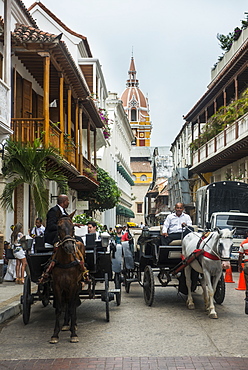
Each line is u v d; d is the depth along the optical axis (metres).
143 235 12.45
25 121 17.22
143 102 130.62
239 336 8.38
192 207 39.88
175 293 14.09
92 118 27.72
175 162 56.84
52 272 8.20
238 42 30.12
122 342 8.02
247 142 24.47
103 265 10.04
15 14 19.02
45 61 16.70
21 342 8.10
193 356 7.13
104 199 31.08
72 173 21.61
